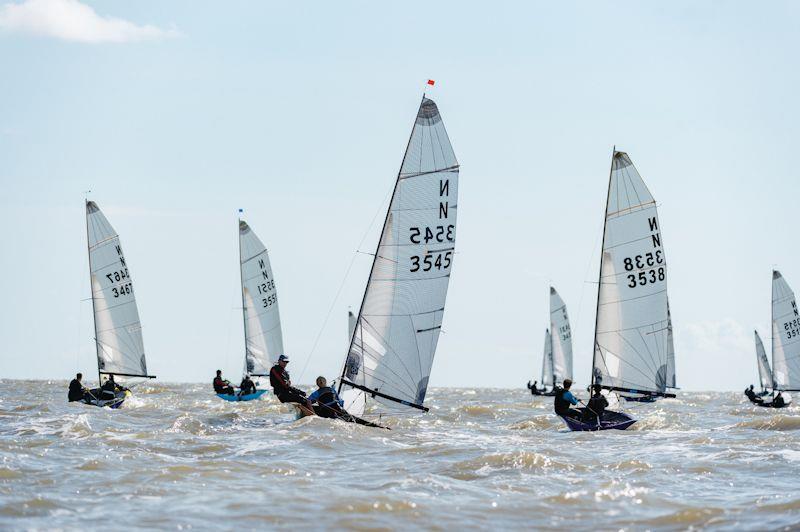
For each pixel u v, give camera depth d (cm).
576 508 5578
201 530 4881
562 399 11094
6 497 5603
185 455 7731
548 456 7912
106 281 17100
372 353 9944
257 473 6669
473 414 14950
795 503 5556
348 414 10056
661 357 12631
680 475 7012
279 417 12544
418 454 7975
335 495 5769
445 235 9906
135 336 17350
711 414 16438
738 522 5131
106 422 10738
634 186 12631
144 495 5769
